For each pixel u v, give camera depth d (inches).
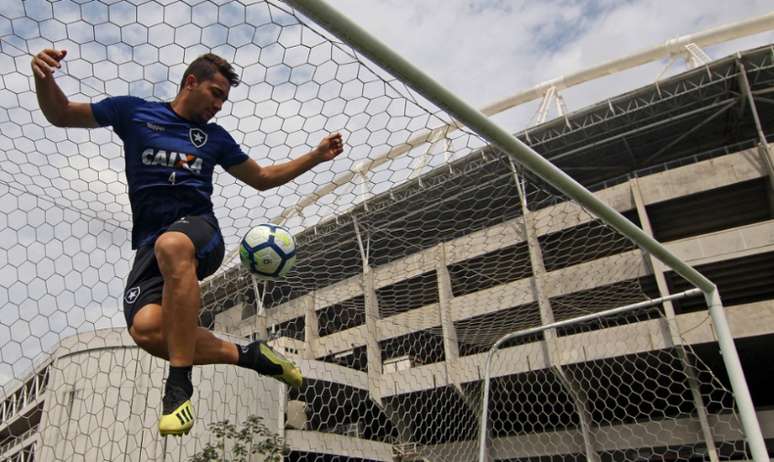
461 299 791.1
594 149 933.2
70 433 290.4
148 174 95.7
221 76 102.9
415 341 878.4
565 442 791.7
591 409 932.6
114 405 333.7
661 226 950.4
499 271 900.0
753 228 791.7
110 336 326.0
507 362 820.0
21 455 269.9
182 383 80.7
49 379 283.1
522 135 859.4
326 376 721.0
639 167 1034.1
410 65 125.3
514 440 807.1
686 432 749.3
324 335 797.9
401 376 807.7
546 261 904.9
